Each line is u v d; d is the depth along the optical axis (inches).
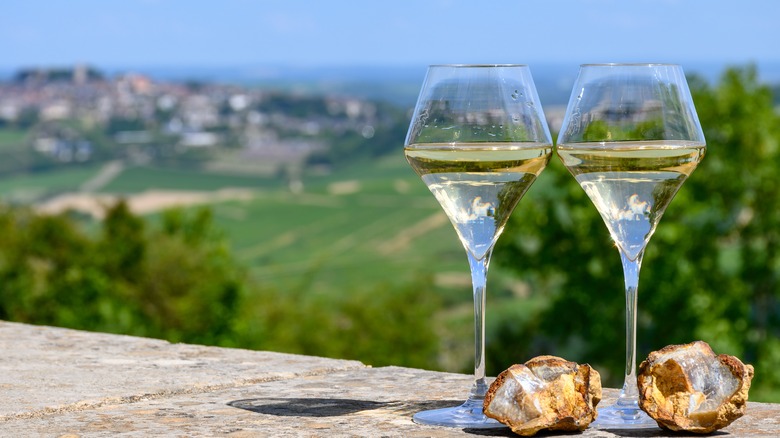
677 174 68.3
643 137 67.9
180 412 74.0
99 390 81.0
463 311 900.0
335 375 89.3
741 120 820.6
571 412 64.1
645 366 65.3
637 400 69.7
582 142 68.8
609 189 69.0
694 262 821.2
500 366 861.2
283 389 82.7
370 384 84.7
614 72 68.7
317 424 69.3
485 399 65.2
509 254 837.8
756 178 817.5
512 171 68.6
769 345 823.7
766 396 821.2
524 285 864.9
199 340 627.5
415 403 76.4
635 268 70.1
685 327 811.4
